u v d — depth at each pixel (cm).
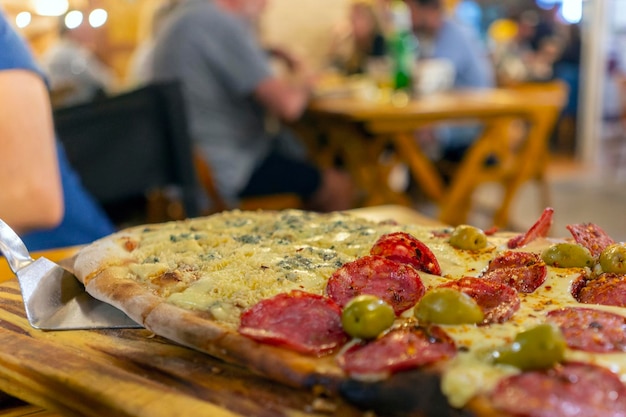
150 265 109
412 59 408
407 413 75
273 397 82
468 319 83
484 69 480
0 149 151
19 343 99
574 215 463
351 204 386
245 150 323
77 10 449
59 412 91
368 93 407
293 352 83
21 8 426
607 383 70
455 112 350
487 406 70
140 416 81
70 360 93
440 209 386
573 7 680
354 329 83
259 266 107
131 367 91
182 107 246
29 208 156
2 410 97
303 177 327
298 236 126
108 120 234
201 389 85
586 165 649
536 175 407
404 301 95
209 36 310
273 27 596
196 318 92
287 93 321
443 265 110
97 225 192
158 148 246
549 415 66
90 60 435
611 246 106
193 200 253
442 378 73
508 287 92
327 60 611
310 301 90
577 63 682
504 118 366
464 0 730
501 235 129
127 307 99
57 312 108
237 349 85
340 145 396
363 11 516
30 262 113
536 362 72
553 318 85
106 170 236
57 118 227
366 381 76
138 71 352
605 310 88
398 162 396
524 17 725
